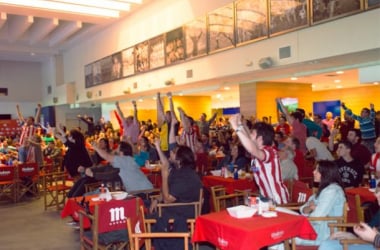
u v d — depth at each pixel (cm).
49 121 2109
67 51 2027
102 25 1559
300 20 763
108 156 560
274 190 349
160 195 491
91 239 388
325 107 1605
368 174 545
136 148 825
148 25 1301
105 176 536
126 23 1437
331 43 711
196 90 1312
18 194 805
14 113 2267
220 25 973
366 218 399
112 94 1567
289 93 1179
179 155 402
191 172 395
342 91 1625
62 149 1041
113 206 368
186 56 1107
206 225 301
